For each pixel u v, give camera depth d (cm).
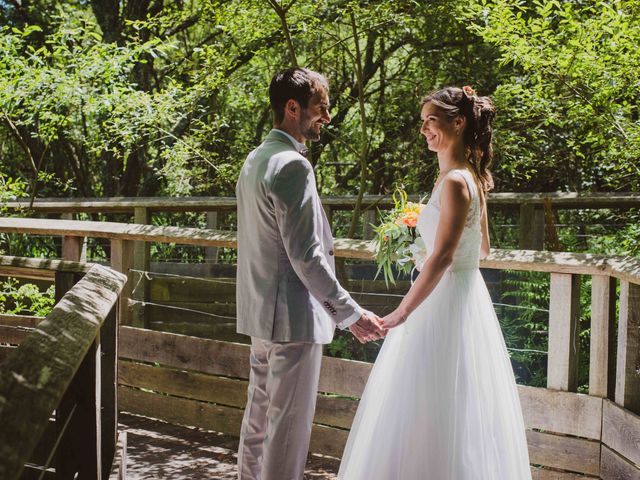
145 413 430
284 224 252
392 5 504
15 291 529
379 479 263
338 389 369
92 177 1083
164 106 517
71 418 223
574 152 594
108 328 288
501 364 275
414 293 260
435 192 271
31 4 927
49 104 550
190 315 565
